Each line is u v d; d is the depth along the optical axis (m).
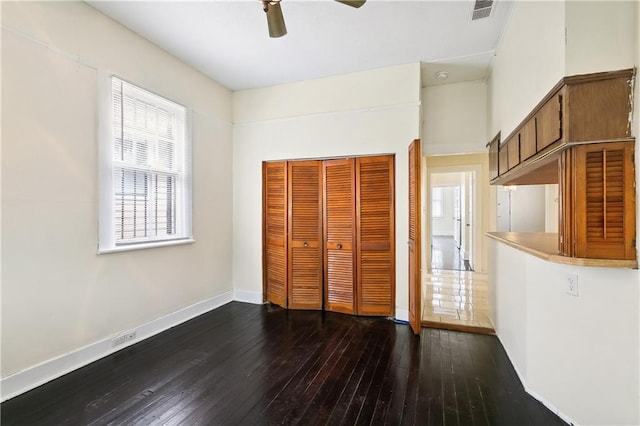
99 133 2.44
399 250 3.32
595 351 1.56
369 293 3.43
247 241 3.99
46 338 2.12
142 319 2.81
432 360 2.44
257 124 3.90
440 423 1.73
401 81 3.27
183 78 3.23
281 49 2.97
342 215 3.54
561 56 1.51
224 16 2.47
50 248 2.14
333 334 2.95
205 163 3.56
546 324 1.86
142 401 1.91
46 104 2.12
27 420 1.74
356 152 3.44
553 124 1.55
